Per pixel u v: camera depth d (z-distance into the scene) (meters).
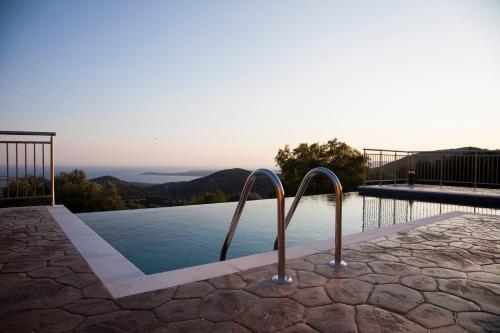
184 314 1.49
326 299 1.68
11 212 4.63
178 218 6.38
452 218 4.41
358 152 19.42
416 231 3.53
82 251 2.59
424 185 10.37
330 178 2.25
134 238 4.78
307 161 19.31
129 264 2.25
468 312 1.55
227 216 6.64
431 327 1.39
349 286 1.88
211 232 5.21
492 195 7.08
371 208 7.54
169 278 1.96
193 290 1.78
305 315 1.49
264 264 2.26
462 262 2.40
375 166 10.39
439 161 10.05
